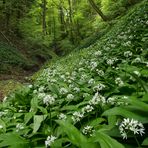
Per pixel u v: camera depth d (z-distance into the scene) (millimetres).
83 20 32844
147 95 2883
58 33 36562
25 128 3779
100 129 2912
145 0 15094
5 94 12820
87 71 6699
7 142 3104
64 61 16109
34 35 33938
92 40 19609
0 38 29234
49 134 3379
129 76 4430
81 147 2350
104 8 21391
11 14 32750
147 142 2287
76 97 4441
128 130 2344
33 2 33781
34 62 27359
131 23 11266
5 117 5078
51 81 6434
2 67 21828
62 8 34750
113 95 3902
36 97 4730
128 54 5980
